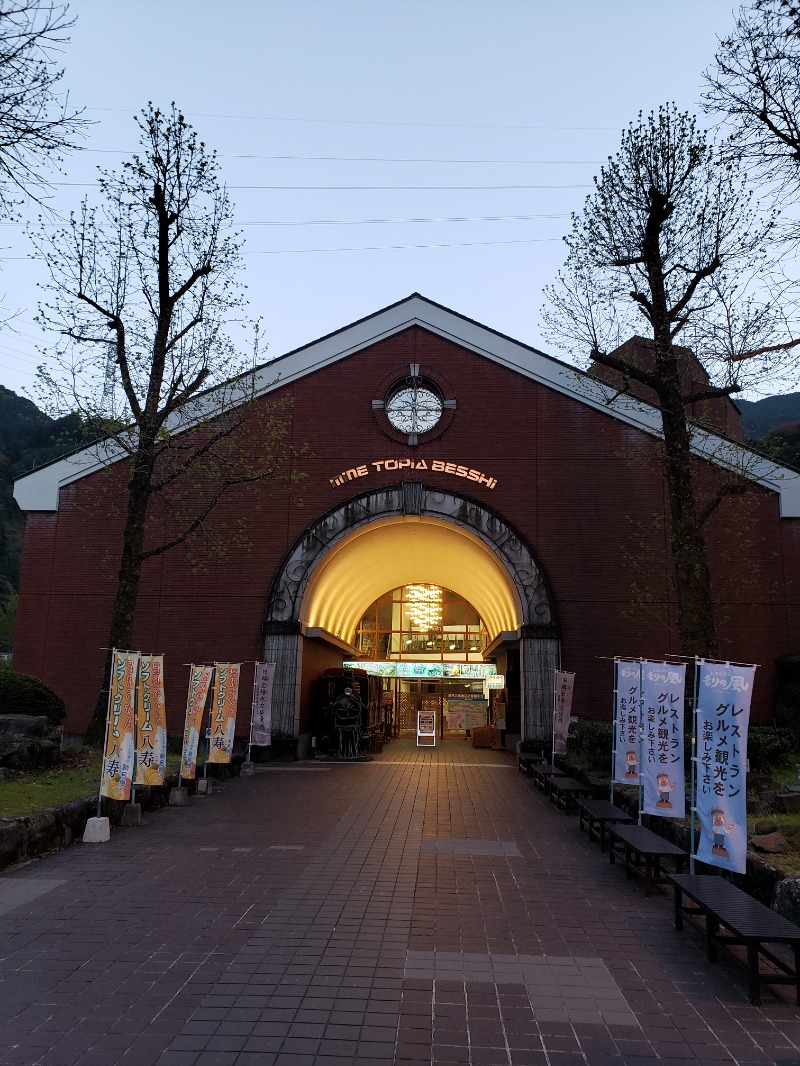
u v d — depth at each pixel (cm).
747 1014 461
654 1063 400
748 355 1175
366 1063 393
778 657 1753
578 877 789
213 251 1534
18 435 6850
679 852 705
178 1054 397
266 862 819
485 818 1123
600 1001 475
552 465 1934
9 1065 383
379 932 595
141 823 1030
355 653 2794
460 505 1912
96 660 1877
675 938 600
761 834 812
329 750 2072
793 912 602
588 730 1562
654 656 1811
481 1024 440
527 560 1869
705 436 1820
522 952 559
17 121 737
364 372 2020
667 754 860
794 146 974
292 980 496
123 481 1961
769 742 1225
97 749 1351
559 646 1814
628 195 1366
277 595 1894
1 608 4597
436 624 3003
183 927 599
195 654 1883
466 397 1989
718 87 998
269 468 1962
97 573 1923
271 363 2020
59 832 879
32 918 617
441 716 2945
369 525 1923
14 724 1229
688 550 1286
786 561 1814
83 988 479
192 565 1927
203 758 1599
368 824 1052
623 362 1408
